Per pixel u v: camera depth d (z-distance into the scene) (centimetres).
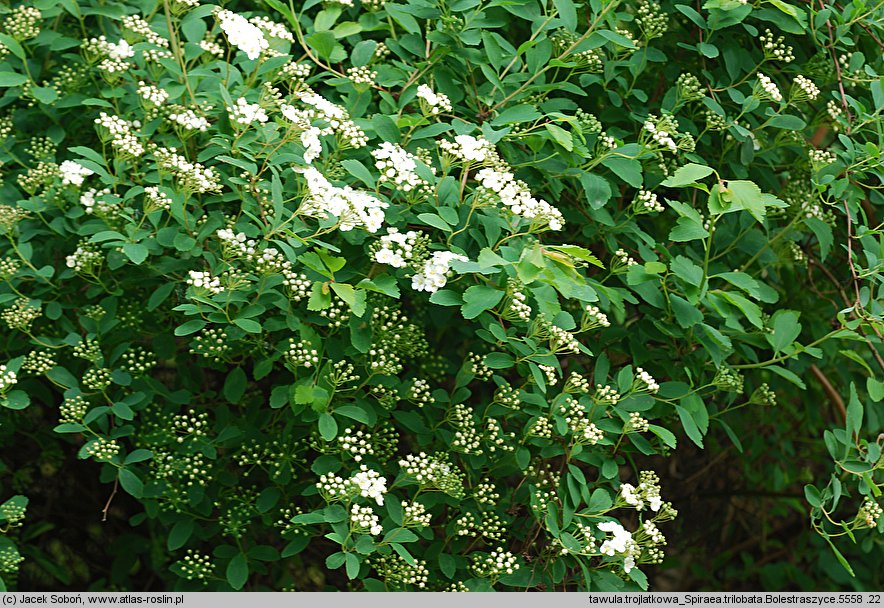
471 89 312
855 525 293
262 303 263
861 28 340
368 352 278
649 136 305
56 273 305
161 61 275
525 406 292
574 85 303
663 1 342
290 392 271
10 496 386
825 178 306
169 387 366
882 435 312
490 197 263
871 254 305
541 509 284
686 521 498
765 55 322
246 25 266
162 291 272
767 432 484
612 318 382
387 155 262
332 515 252
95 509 413
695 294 282
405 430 386
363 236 274
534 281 256
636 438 290
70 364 317
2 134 299
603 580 273
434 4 297
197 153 286
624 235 335
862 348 407
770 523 547
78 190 283
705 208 347
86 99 280
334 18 302
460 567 295
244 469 344
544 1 298
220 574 332
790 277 390
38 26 306
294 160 261
